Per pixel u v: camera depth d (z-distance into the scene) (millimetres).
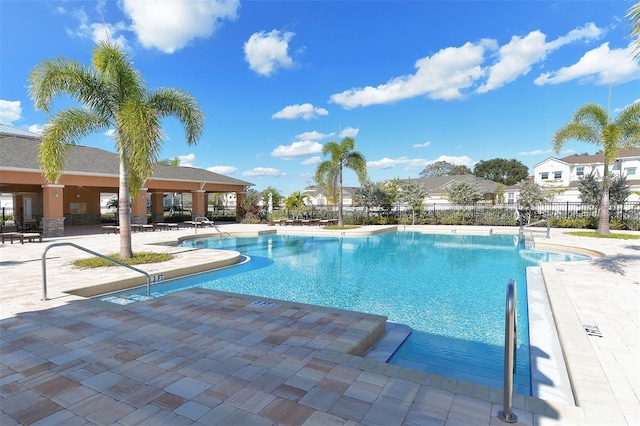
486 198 39469
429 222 23562
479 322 5637
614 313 4988
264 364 3295
